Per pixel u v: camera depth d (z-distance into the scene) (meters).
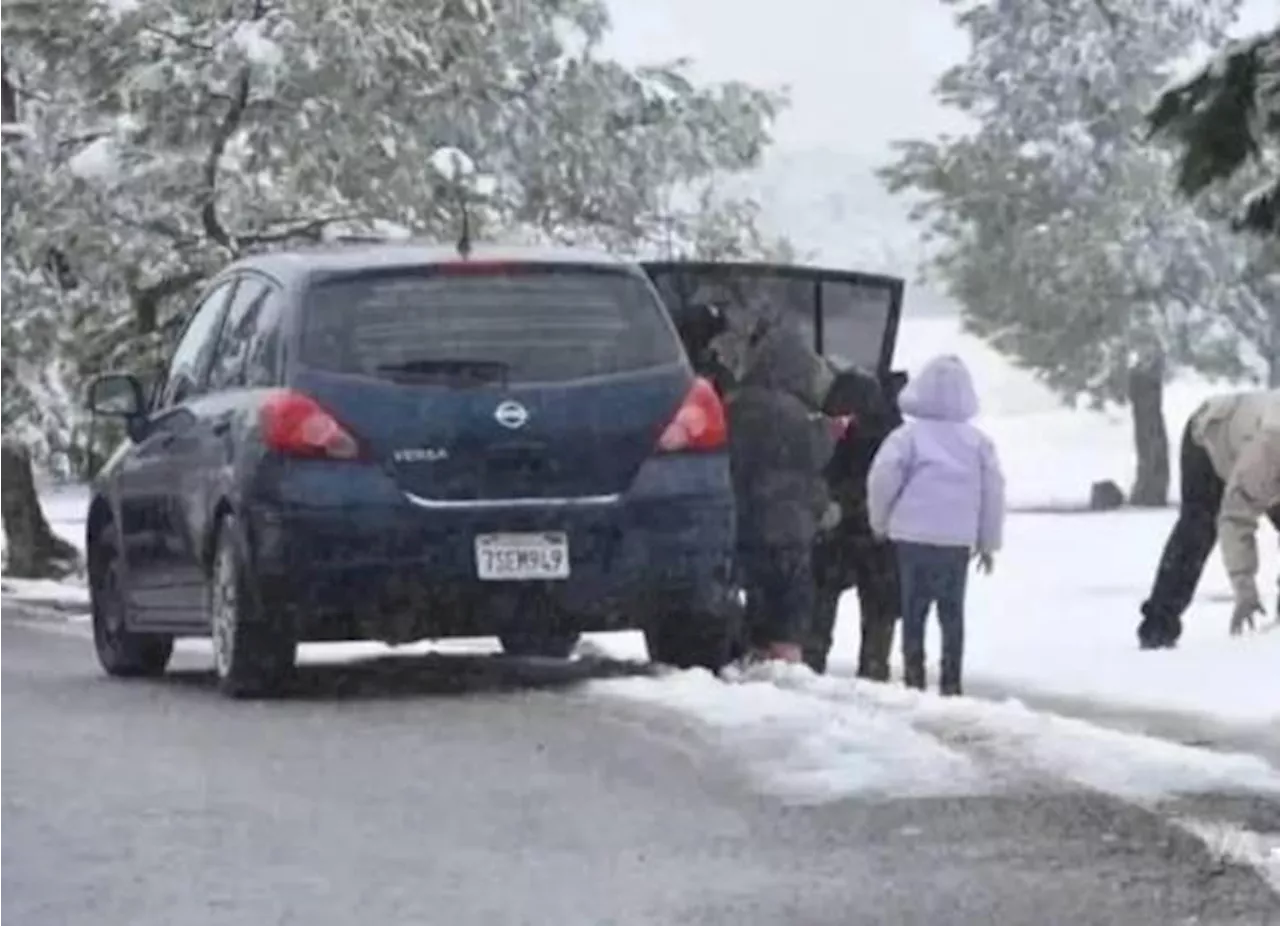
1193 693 25.23
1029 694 25.80
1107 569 50.81
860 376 26.56
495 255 23.22
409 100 52.31
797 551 25.64
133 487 25.72
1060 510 96.06
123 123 51.56
